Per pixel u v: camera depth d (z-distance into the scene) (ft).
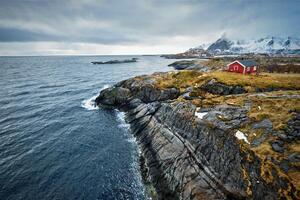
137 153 132.46
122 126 173.37
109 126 173.68
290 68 266.36
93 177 109.40
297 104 104.06
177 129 121.29
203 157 94.89
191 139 107.24
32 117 193.88
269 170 68.23
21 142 144.77
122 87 230.48
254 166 73.51
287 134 81.20
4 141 145.18
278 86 161.27
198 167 93.56
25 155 128.36
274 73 242.99
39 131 163.43
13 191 97.76
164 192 94.89
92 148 138.51
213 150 92.79
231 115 103.96
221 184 81.30
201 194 81.82
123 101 215.72
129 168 117.19
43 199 93.86
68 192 98.53
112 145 142.41
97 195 97.25
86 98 262.47
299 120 86.89
